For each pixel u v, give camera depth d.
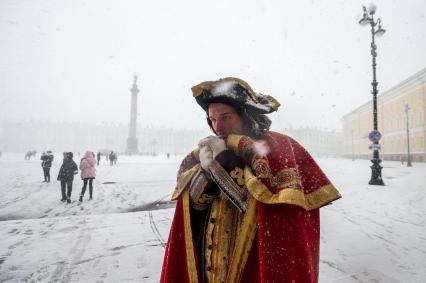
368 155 53.31
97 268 3.16
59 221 5.31
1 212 6.61
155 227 4.86
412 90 39.81
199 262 1.00
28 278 2.93
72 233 4.52
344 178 13.27
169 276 1.00
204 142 0.97
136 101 62.62
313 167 1.02
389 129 46.19
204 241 1.00
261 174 0.84
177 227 1.05
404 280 2.75
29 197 8.51
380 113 49.44
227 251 0.94
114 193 9.29
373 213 5.77
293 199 0.77
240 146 0.89
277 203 0.78
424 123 36.94
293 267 0.78
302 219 0.90
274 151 0.91
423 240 4.02
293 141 1.05
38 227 4.88
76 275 2.99
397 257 3.35
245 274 0.85
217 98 0.96
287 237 0.80
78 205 7.39
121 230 4.68
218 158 0.91
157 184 11.62
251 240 0.87
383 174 16.25
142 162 32.69
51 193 9.23
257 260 0.86
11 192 9.42
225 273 0.91
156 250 3.73
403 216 5.50
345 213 5.76
